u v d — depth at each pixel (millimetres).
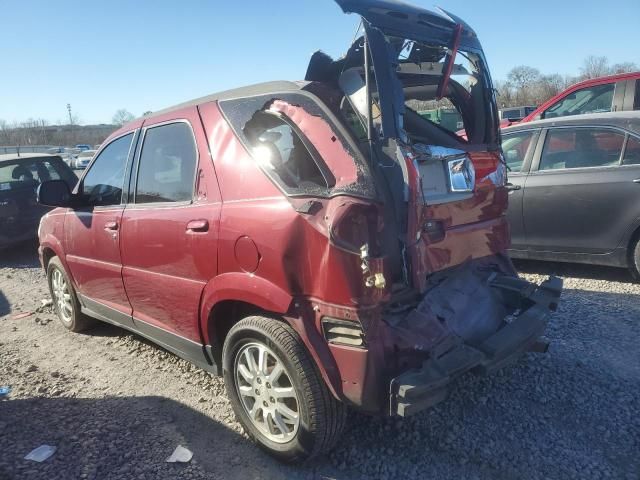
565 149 5828
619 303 5059
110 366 4465
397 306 2975
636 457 2908
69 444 3285
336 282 2590
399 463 2949
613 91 8227
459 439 3123
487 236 3543
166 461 3080
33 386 4145
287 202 2799
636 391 3529
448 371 2641
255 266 2900
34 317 5910
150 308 3848
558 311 4922
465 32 3559
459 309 3186
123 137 4270
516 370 3863
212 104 3447
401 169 2703
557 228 5824
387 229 2758
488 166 3541
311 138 2863
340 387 2678
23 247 10320
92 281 4543
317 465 2992
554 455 2949
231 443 3246
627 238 5426
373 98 2785
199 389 3959
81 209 4621
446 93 3842
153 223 3615
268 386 2990
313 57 3033
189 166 3467
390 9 2967
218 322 3369
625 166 5402
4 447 3279
